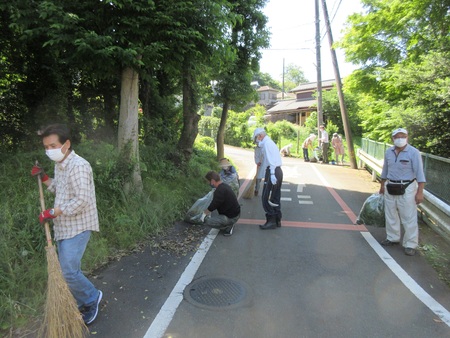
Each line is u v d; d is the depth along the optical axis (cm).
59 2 452
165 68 590
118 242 473
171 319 308
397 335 292
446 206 504
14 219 397
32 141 649
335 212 708
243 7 1055
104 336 282
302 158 1919
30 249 380
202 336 284
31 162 527
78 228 289
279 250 486
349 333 293
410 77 771
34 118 657
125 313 316
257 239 532
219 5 541
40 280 348
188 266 425
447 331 299
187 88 884
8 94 634
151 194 634
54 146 277
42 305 320
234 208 537
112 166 566
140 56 525
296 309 330
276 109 4022
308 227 598
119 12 492
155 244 490
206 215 540
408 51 1004
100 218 490
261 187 960
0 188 445
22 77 658
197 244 503
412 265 440
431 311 331
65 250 284
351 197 862
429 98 745
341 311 328
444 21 841
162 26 516
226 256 460
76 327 270
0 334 280
